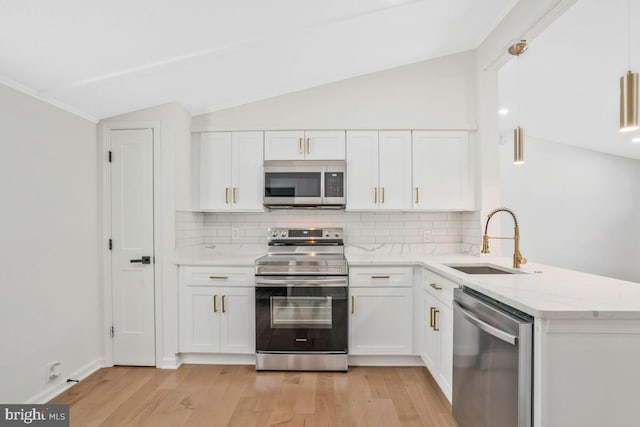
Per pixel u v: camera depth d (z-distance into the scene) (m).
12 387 1.98
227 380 2.53
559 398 1.21
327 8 1.97
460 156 3.01
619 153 5.75
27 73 1.94
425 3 2.14
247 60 2.40
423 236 3.31
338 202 2.96
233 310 2.76
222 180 3.09
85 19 1.62
